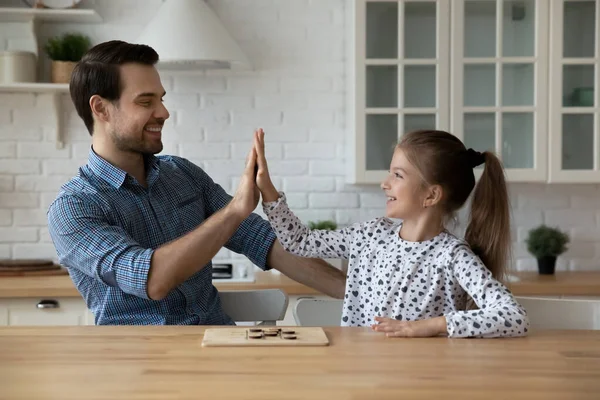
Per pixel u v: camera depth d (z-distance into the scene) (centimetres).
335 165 391
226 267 369
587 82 360
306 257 222
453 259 196
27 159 381
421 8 354
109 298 217
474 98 359
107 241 202
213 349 151
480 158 215
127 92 222
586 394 122
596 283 341
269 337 159
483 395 121
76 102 230
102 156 228
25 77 358
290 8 386
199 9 353
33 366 137
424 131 215
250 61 386
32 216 382
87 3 379
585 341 161
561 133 358
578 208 395
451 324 164
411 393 122
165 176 234
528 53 358
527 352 150
